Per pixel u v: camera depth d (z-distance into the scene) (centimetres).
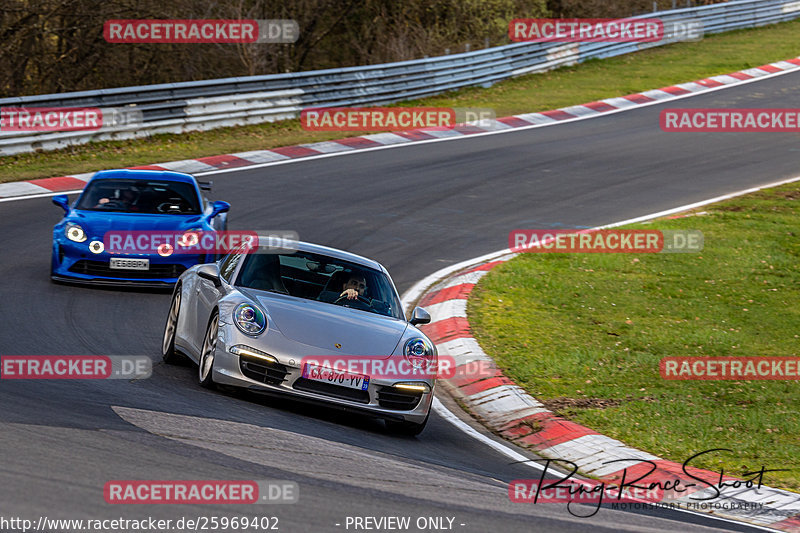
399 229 5984
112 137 7688
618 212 6738
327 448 2323
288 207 6244
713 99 11138
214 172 7075
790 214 6706
